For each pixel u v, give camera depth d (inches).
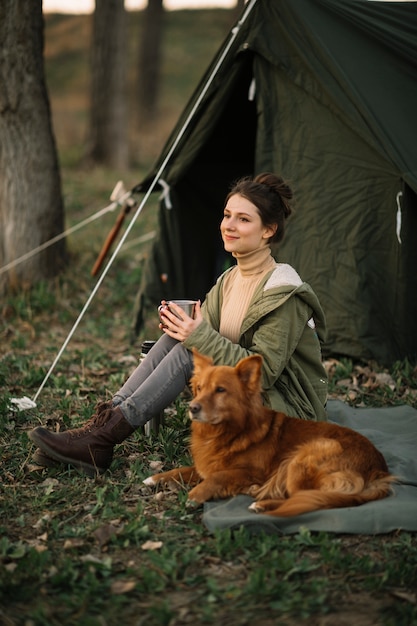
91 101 635.5
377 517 121.2
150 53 901.2
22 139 292.8
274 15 217.3
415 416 177.2
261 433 129.5
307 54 212.7
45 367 225.1
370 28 214.4
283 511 118.6
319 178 219.9
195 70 1172.5
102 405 146.0
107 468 145.8
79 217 449.1
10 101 287.0
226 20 1355.8
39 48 289.4
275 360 135.8
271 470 130.1
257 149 229.5
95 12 618.8
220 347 136.3
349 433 130.1
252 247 143.2
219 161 275.7
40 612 98.8
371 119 203.3
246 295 146.3
